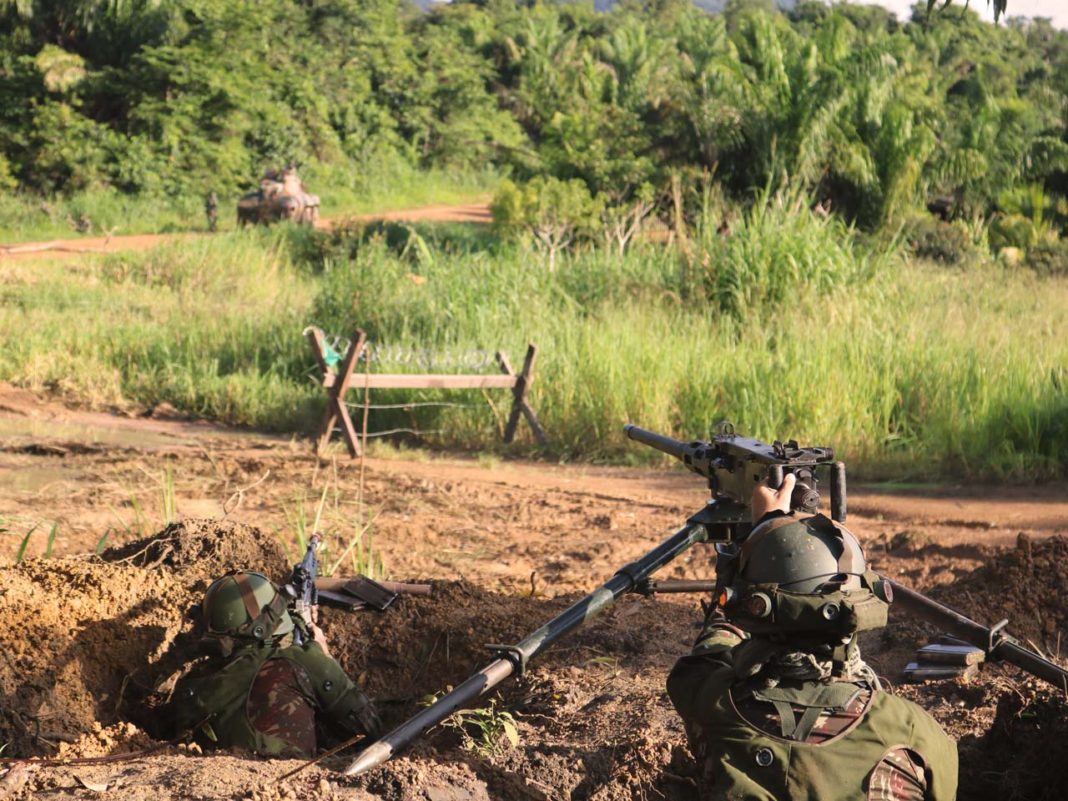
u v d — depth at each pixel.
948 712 3.79
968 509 8.12
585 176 30.81
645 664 4.44
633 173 30.08
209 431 11.46
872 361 11.45
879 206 28.75
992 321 14.48
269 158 45.75
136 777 3.01
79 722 3.81
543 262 16.28
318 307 14.56
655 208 26.61
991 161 32.56
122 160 40.69
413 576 6.29
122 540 6.79
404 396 11.74
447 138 59.56
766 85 29.62
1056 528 7.44
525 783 3.25
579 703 4.01
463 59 66.38
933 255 25.67
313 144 49.44
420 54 64.56
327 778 2.99
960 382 10.83
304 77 51.97
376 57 58.78
